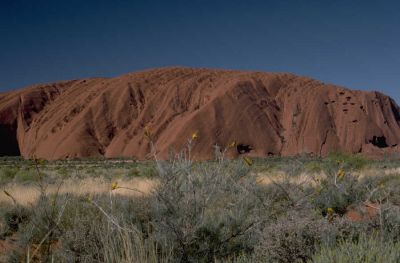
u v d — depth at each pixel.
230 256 4.12
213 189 4.20
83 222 4.71
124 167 53.31
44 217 4.33
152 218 4.79
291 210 4.70
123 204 5.52
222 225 4.29
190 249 3.95
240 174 4.69
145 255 3.41
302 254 3.87
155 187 4.15
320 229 4.11
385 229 4.43
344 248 3.49
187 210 3.98
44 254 3.75
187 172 4.03
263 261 3.84
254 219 4.48
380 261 3.18
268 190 5.50
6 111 146.75
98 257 3.93
